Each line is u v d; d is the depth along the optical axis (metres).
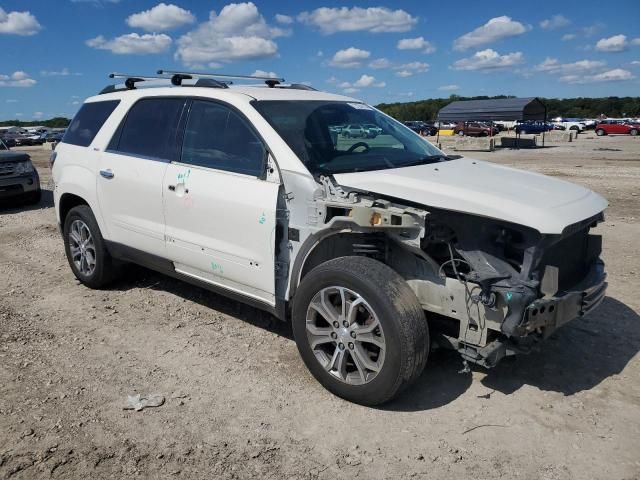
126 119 5.35
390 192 3.58
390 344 3.35
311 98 4.78
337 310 3.74
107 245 5.56
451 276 3.58
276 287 4.09
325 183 3.76
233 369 4.15
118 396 3.78
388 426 3.43
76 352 4.45
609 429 3.38
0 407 3.63
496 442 3.27
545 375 4.04
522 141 32.50
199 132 4.64
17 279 6.35
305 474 3.01
